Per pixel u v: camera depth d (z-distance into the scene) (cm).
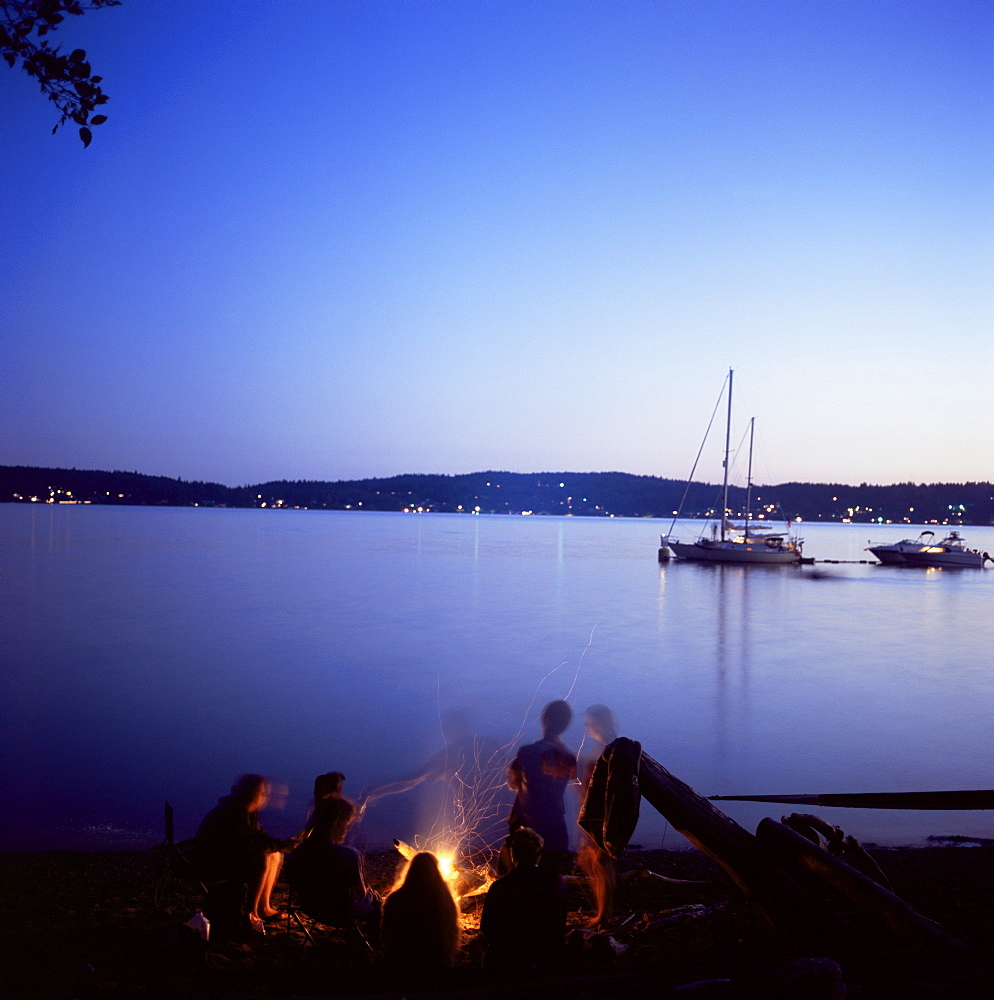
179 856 550
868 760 1431
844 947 429
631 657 2767
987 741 1581
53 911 593
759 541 9256
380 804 1109
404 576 6259
